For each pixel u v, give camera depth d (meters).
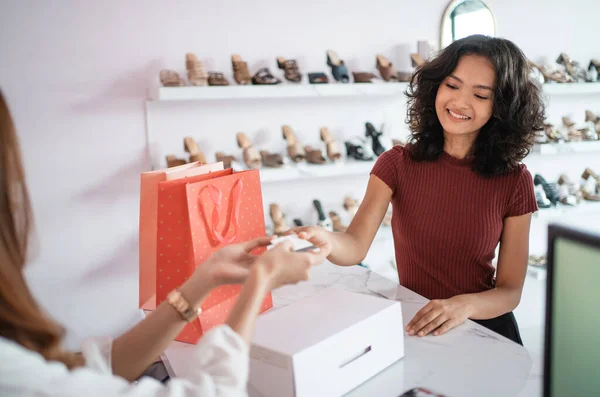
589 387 0.44
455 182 1.44
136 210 2.80
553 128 3.33
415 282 1.54
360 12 3.06
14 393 0.54
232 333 0.68
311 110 3.06
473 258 1.45
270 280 0.75
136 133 2.74
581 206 3.30
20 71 2.51
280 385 0.82
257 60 2.89
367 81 2.89
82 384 0.58
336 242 1.31
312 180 3.13
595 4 3.60
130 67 2.67
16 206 0.62
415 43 3.22
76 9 2.54
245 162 2.79
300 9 2.93
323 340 0.83
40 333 0.60
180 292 0.87
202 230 1.02
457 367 0.95
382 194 1.52
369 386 0.89
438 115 1.40
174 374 0.94
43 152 2.61
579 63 3.65
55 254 2.70
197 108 2.81
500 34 3.39
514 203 1.42
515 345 1.03
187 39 2.74
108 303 2.83
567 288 0.44
